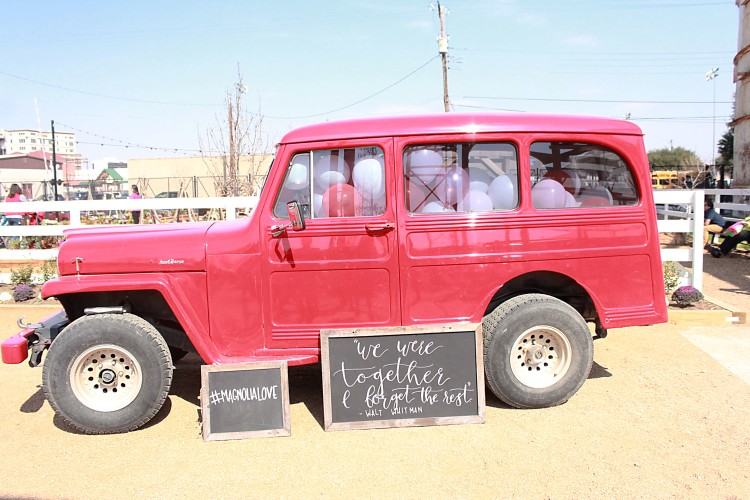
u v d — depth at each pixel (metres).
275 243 4.40
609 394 4.79
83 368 4.29
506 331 4.38
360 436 4.14
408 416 4.23
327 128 4.45
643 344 6.14
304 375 5.55
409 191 4.44
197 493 3.45
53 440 4.24
